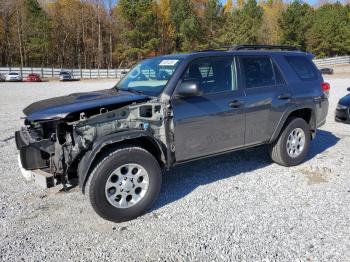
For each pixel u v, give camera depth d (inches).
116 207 144.8
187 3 2434.8
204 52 174.1
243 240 132.6
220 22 2331.4
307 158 230.8
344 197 168.2
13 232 140.9
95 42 2669.8
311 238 132.8
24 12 2343.8
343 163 219.1
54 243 132.9
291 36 2337.6
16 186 188.2
